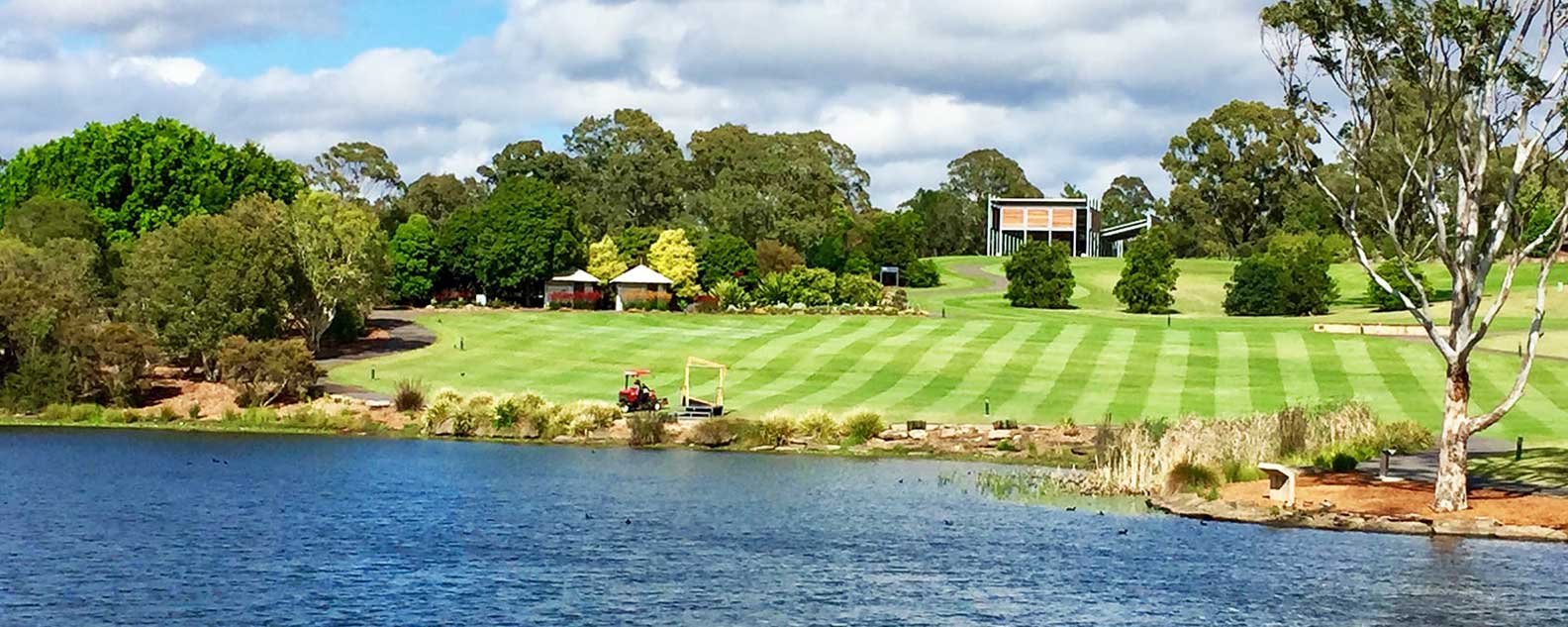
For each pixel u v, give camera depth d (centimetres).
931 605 3775
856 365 9881
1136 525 4931
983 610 3731
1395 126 4759
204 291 9156
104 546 4378
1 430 7794
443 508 5212
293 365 8525
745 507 5328
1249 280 14750
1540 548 4494
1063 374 9425
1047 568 4219
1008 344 10738
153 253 9469
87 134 14025
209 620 3522
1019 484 5984
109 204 13775
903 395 8744
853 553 4434
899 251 18838
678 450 7362
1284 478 5438
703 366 9975
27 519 4816
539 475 6184
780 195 19575
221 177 14375
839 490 5809
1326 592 3900
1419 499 5159
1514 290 15425
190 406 8525
